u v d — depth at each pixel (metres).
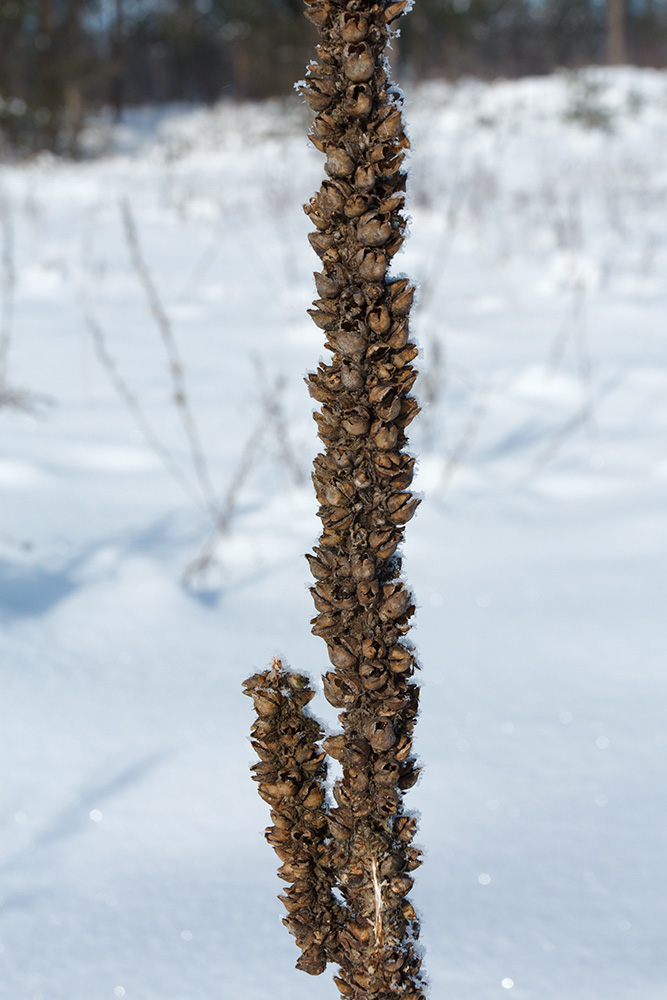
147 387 6.32
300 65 27.02
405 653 0.96
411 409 0.94
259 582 3.49
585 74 28.77
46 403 5.84
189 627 3.07
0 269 9.62
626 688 2.65
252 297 9.30
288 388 6.32
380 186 0.89
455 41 34.88
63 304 8.70
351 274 0.90
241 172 19.22
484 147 21.05
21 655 2.81
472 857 1.97
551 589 3.39
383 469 0.92
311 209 0.90
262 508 4.26
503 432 5.51
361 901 0.99
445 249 11.80
